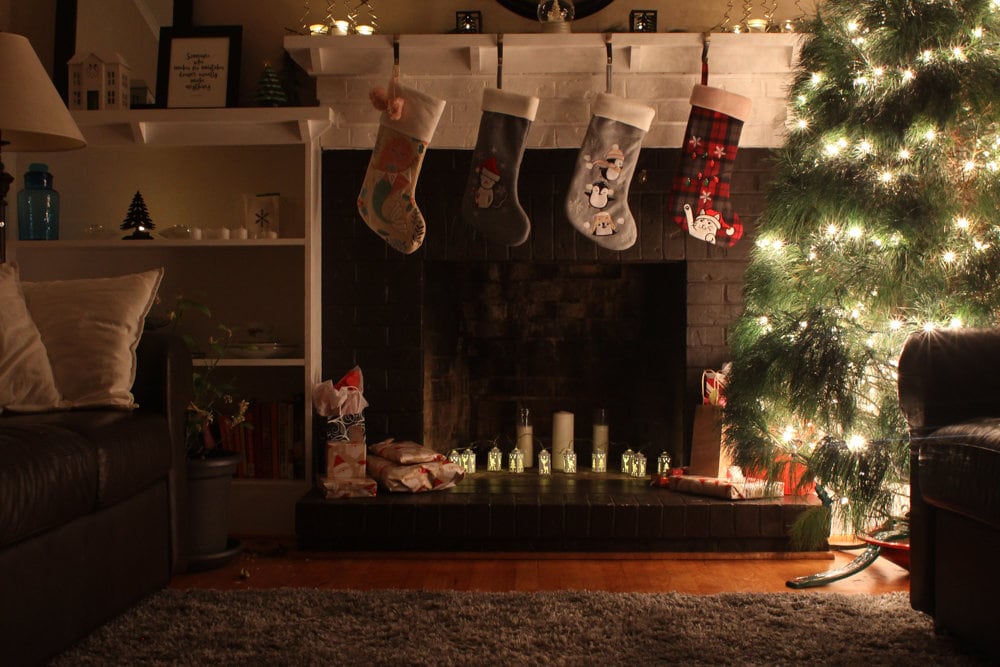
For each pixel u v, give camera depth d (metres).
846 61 2.33
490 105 2.75
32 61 2.38
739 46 2.82
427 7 3.08
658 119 2.92
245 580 2.33
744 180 2.91
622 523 2.56
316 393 2.68
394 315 2.94
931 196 2.16
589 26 3.05
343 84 2.94
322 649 1.71
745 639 1.79
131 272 3.20
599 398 3.37
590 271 3.31
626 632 1.83
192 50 3.01
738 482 2.65
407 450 2.76
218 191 3.19
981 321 2.10
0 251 2.54
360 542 2.61
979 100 2.09
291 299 3.18
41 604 1.54
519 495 2.68
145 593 2.00
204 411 2.49
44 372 2.00
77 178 3.19
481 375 3.40
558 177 2.93
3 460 1.45
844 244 2.29
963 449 1.67
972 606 1.69
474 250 2.93
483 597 2.06
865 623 1.91
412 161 2.73
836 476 2.16
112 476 1.75
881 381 2.24
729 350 2.89
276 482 2.88
